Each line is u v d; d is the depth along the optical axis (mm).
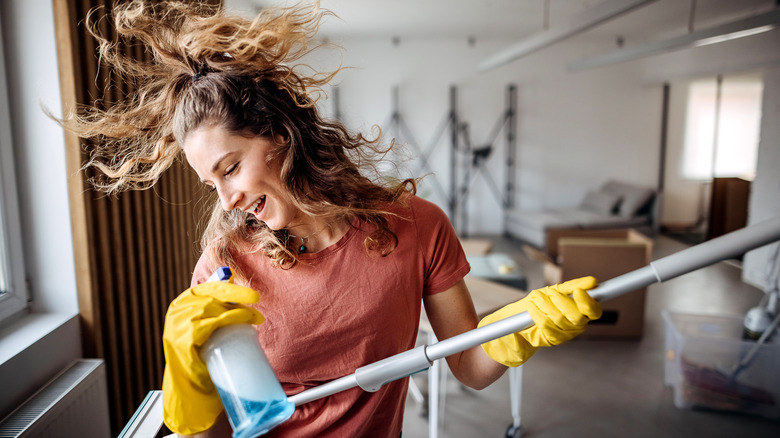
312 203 736
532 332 692
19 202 1532
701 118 6875
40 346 1416
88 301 1590
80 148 1510
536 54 6727
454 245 849
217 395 716
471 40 6645
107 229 1646
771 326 2383
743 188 5289
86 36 1518
